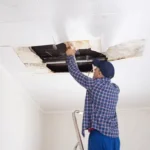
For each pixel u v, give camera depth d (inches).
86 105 74.4
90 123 72.9
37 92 130.6
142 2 62.8
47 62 95.1
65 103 153.8
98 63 78.2
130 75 111.4
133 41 81.6
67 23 70.9
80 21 70.2
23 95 125.3
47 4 62.6
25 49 85.7
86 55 90.3
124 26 73.1
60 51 87.2
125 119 168.2
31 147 138.3
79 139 86.0
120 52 88.7
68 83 118.3
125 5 63.9
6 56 90.6
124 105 161.9
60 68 101.4
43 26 72.3
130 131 165.5
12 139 106.0
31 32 75.4
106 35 77.4
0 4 62.0
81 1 61.9
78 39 79.0
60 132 170.2
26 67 99.9
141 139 163.3
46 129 171.6
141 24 72.3
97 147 70.8
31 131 139.6
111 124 73.8
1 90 95.9
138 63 98.7
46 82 116.7
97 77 77.5
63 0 61.2
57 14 66.8
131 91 133.3
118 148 74.4
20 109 119.6
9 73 104.7
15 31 74.7
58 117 173.3
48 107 163.0
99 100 72.5
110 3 63.1
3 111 96.3
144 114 167.9
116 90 76.8
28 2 61.6
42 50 86.7
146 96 141.9
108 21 70.6
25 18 68.4
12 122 106.7
